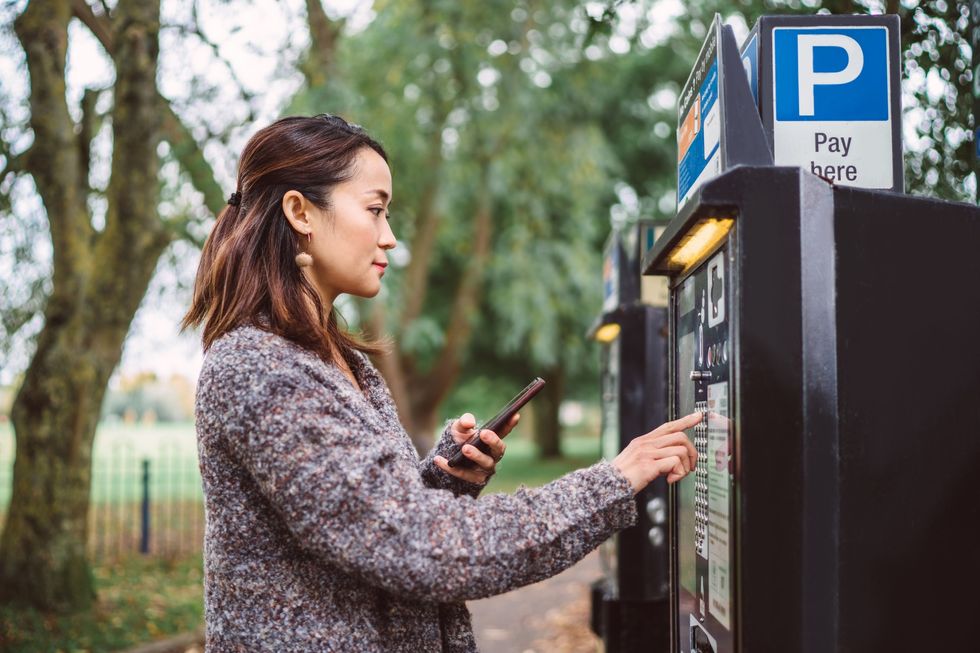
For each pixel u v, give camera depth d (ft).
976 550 4.32
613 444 13.16
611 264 14.49
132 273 19.54
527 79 37.93
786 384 4.12
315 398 4.10
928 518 4.27
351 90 26.53
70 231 19.38
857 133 5.12
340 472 3.92
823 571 4.11
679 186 5.82
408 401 49.21
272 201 4.66
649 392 12.11
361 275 4.78
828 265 4.24
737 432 4.16
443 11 34.63
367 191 4.78
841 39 5.15
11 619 17.99
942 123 9.93
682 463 4.50
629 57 46.65
